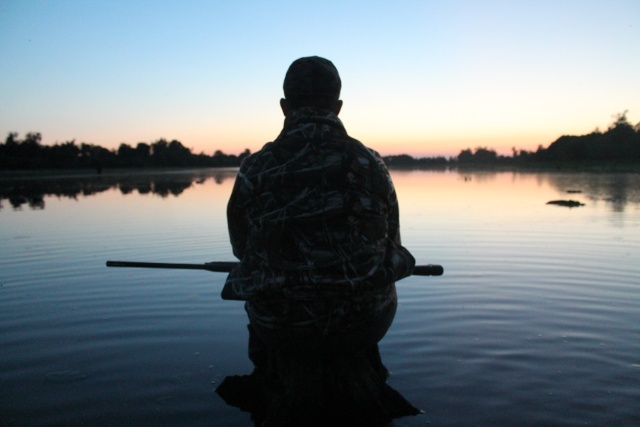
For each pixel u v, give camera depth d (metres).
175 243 7.67
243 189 2.39
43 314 4.31
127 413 2.66
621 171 40.62
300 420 2.47
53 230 9.28
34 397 2.85
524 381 2.96
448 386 2.91
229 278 2.52
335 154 2.31
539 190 19.53
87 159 82.88
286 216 2.27
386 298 2.50
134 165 92.44
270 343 2.49
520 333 3.73
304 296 2.28
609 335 3.67
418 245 7.19
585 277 5.29
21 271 5.92
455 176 38.88
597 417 2.55
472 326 3.88
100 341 3.69
